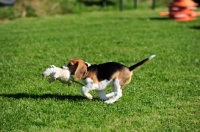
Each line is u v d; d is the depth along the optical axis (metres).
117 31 19.16
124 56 13.70
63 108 8.24
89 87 8.27
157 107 8.50
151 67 12.05
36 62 12.60
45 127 7.34
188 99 9.09
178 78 10.85
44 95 9.23
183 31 19.14
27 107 8.28
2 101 8.75
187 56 13.58
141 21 23.11
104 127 7.35
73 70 8.41
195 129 7.36
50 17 26.62
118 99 8.88
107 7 32.31
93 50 14.62
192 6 23.84
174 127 7.43
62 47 15.13
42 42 16.17
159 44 15.75
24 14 27.09
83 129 7.24
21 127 7.34
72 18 25.44
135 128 7.34
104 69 8.32
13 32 19.20
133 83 10.32
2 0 26.39
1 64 12.26
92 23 22.41
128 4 33.91
